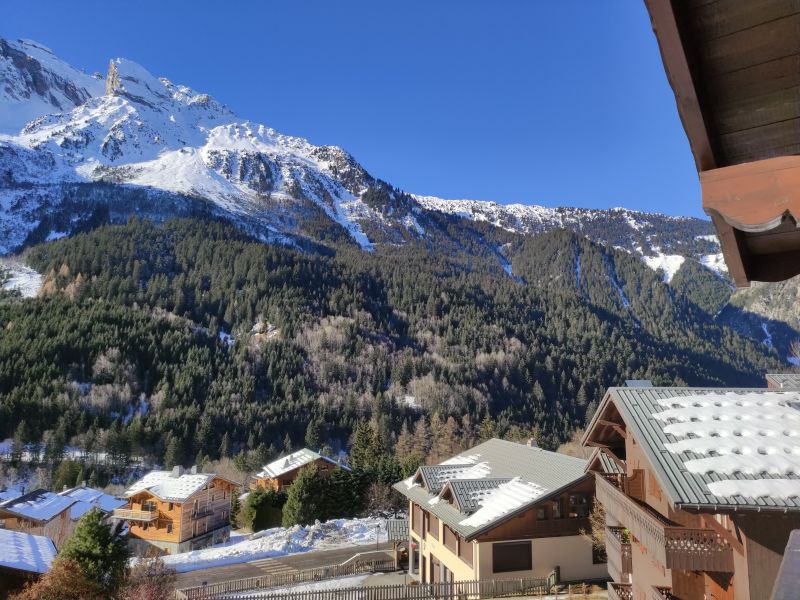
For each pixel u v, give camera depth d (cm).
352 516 5594
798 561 219
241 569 3925
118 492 7438
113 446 8406
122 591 2289
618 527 1745
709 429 1234
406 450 8188
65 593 2053
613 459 1712
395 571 3659
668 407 1386
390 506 5731
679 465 1127
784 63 256
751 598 1031
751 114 283
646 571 1537
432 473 3191
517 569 2448
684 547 1123
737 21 241
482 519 2469
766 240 372
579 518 2517
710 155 286
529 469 2870
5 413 8631
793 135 294
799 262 393
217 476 5603
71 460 7525
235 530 6244
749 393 1430
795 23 238
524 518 2469
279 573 3772
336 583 3409
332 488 5612
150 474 5628
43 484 7400
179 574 3834
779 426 1220
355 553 4309
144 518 5000
